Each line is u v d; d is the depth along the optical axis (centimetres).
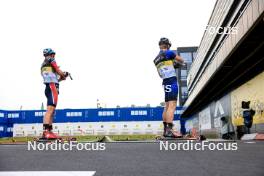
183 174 237
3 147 599
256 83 1498
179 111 4553
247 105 1641
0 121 4172
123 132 4294
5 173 247
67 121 4316
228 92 2011
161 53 830
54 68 855
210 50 2261
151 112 4303
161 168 273
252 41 1305
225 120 2066
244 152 438
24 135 4222
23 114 4253
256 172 241
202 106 3084
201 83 2414
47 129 847
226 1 1669
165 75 820
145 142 787
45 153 439
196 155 392
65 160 342
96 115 4322
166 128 827
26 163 315
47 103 855
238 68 1634
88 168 275
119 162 321
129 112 4322
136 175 235
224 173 238
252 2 1121
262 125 1437
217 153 422
